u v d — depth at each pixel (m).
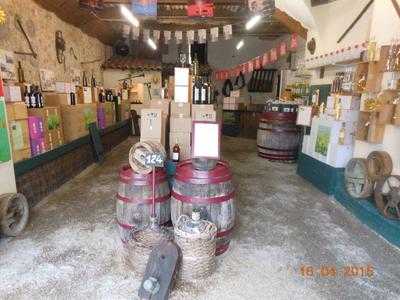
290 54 7.81
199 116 3.05
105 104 6.42
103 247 2.62
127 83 8.46
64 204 3.59
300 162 4.98
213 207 2.38
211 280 2.20
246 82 10.02
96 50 7.58
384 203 2.98
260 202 3.79
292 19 5.28
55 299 1.99
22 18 4.08
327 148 4.10
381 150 3.24
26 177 3.36
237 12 6.05
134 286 2.12
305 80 6.29
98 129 5.84
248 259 2.49
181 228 2.19
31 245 2.63
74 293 2.05
